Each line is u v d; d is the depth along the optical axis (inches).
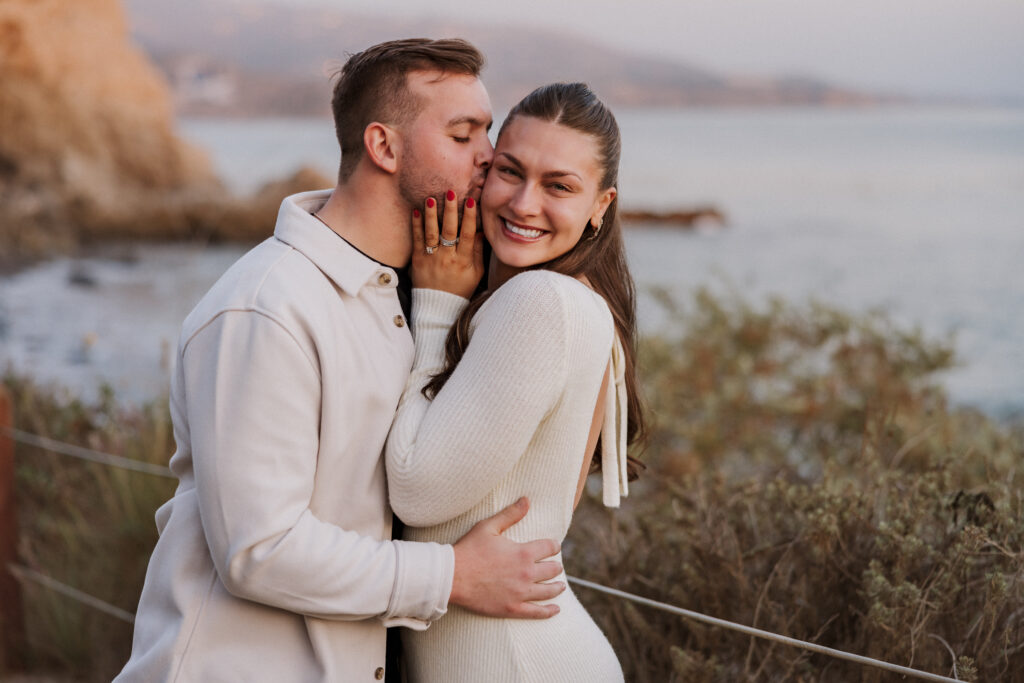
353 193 68.1
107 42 818.8
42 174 632.4
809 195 1069.8
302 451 59.7
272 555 57.6
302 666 62.9
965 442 134.0
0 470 125.0
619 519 108.7
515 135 66.1
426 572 60.9
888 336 200.1
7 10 705.0
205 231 589.9
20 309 364.8
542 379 60.6
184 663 61.8
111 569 127.6
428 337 67.1
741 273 558.3
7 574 125.3
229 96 3459.6
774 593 90.4
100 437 143.9
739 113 3654.0
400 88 65.4
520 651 64.1
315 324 60.7
